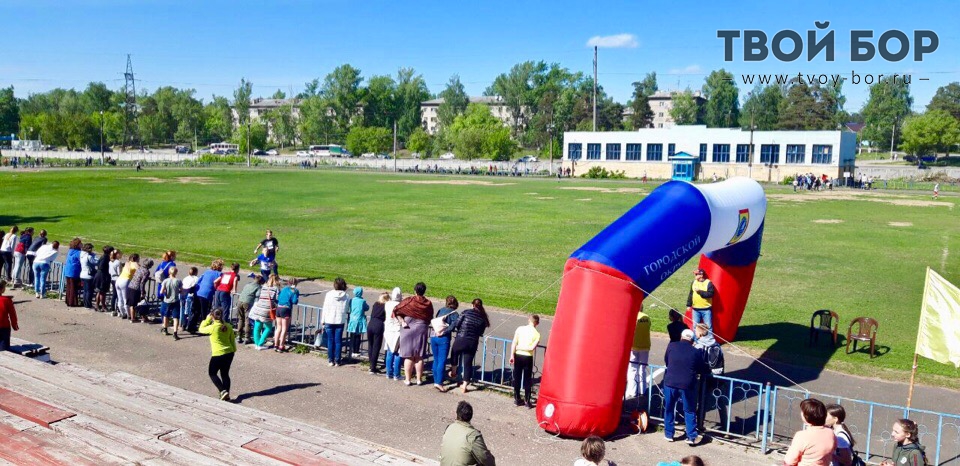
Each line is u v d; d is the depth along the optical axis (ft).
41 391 33.40
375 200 184.24
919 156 379.96
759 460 36.65
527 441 38.37
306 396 44.24
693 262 99.40
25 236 76.74
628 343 39.83
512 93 596.29
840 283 84.48
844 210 170.71
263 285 57.00
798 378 50.55
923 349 39.47
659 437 39.73
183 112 608.60
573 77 593.83
